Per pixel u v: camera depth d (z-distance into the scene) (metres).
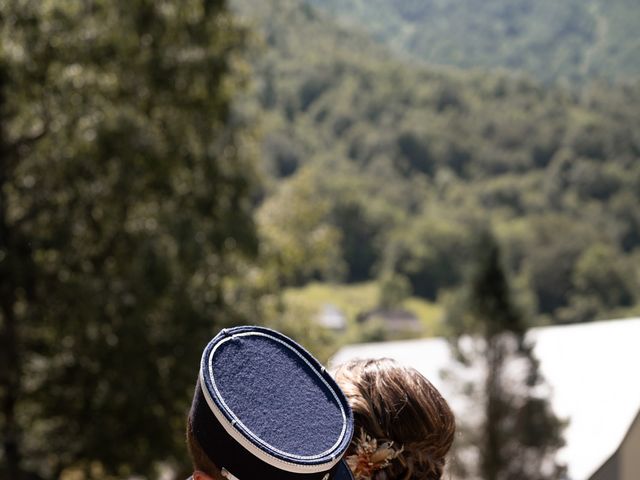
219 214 18.22
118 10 17.11
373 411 1.68
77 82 16.73
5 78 16.47
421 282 133.00
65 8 16.80
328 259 27.39
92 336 16.73
